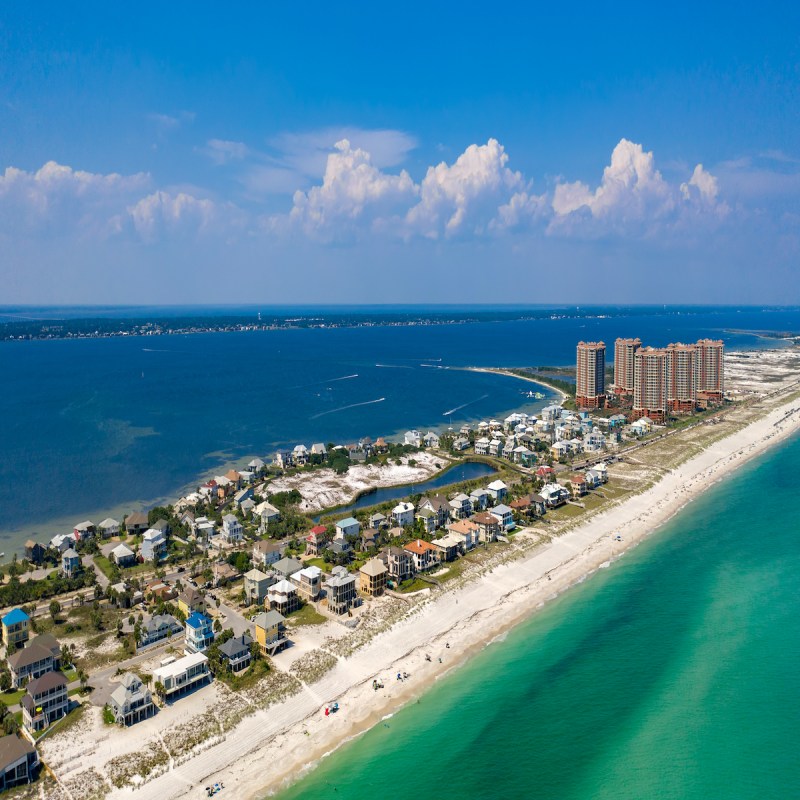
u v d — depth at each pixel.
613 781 92.00
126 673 112.69
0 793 85.69
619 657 123.00
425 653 122.94
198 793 87.69
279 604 135.75
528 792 89.56
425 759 95.50
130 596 140.00
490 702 108.88
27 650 111.44
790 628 133.75
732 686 114.12
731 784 92.06
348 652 121.31
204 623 119.81
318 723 102.38
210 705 104.75
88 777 89.19
